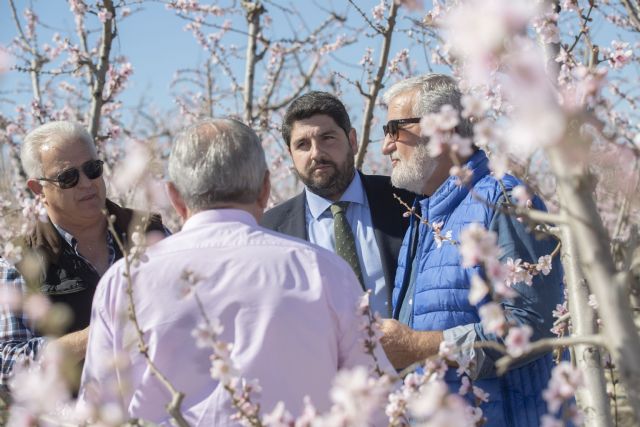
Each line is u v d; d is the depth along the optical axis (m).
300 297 1.69
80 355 2.20
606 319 1.17
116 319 1.72
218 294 1.69
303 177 3.14
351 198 3.16
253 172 1.84
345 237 3.08
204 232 1.78
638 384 1.15
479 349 2.16
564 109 1.07
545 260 2.23
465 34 1.00
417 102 2.63
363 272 3.05
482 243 1.35
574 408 1.39
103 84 4.31
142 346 1.48
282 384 1.64
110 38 4.27
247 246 1.75
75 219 2.68
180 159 1.84
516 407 2.27
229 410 1.62
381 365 1.76
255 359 1.64
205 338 1.47
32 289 2.47
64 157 2.64
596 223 1.16
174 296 1.69
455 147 1.38
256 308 1.67
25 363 2.12
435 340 2.19
